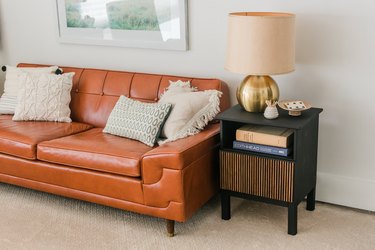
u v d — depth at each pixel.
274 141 2.60
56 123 3.36
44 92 3.38
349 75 2.85
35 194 3.25
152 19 3.36
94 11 3.57
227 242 2.62
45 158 2.92
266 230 2.73
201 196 2.73
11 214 2.98
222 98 3.08
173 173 2.50
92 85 3.46
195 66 3.32
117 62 3.62
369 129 2.86
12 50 4.07
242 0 3.04
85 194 2.86
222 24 3.14
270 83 2.72
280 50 2.58
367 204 2.94
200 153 2.65
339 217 2.87
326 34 2.85
